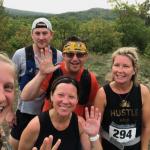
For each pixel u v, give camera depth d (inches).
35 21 63.8
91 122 43.3
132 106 48.9
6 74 22.6
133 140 49.9
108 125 49.6
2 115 22.9
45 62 49.8
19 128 59.1
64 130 43.2
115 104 48.7
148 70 207.5
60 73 50.8
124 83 48.3
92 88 51.5
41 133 43.0
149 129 50.2
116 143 49.7
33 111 58.4
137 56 49.6
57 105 42.7
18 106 59.9
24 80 60.9
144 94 49.6
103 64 226.5
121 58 48.4
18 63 61.2
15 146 59.7
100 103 49.1
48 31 63.3
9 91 22.9
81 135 44.2
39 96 52.8
